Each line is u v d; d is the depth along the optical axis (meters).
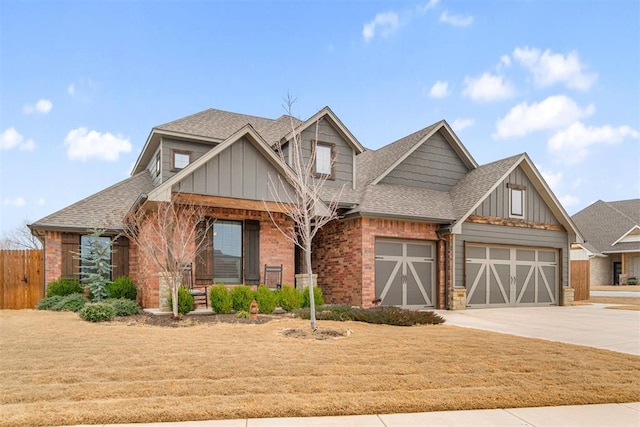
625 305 19.69
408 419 4.68
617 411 5.02
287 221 15.03
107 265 14.12
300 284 14.33
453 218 16.47
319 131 16.53
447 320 12.71
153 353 6.96
